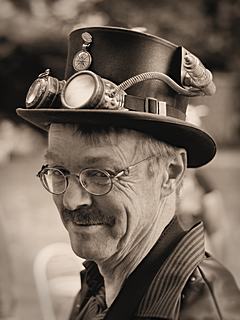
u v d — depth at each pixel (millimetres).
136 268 2383
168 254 2385
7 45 14211
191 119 3723
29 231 8422
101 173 2330
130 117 2301
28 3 14156
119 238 2346
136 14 14070
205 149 2457
